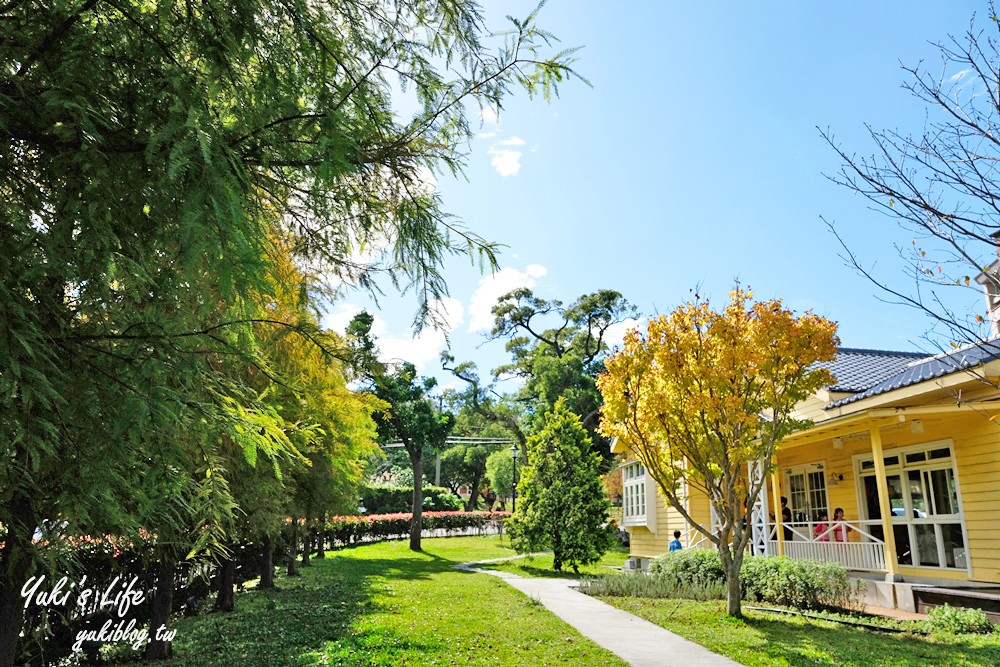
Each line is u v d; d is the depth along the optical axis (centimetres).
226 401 337
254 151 270
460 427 5544
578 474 2361
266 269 265
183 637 936
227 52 249
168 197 227
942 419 1208
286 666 727
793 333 1038
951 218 400
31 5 228
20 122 238
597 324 4841
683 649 848
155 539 545
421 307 356
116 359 253
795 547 1438
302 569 2073
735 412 1057
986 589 1084
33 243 233
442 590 1517
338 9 311
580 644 876
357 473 1555
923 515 1302
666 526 2077
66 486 283
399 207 341
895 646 841
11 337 216
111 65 243
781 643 873
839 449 1549
